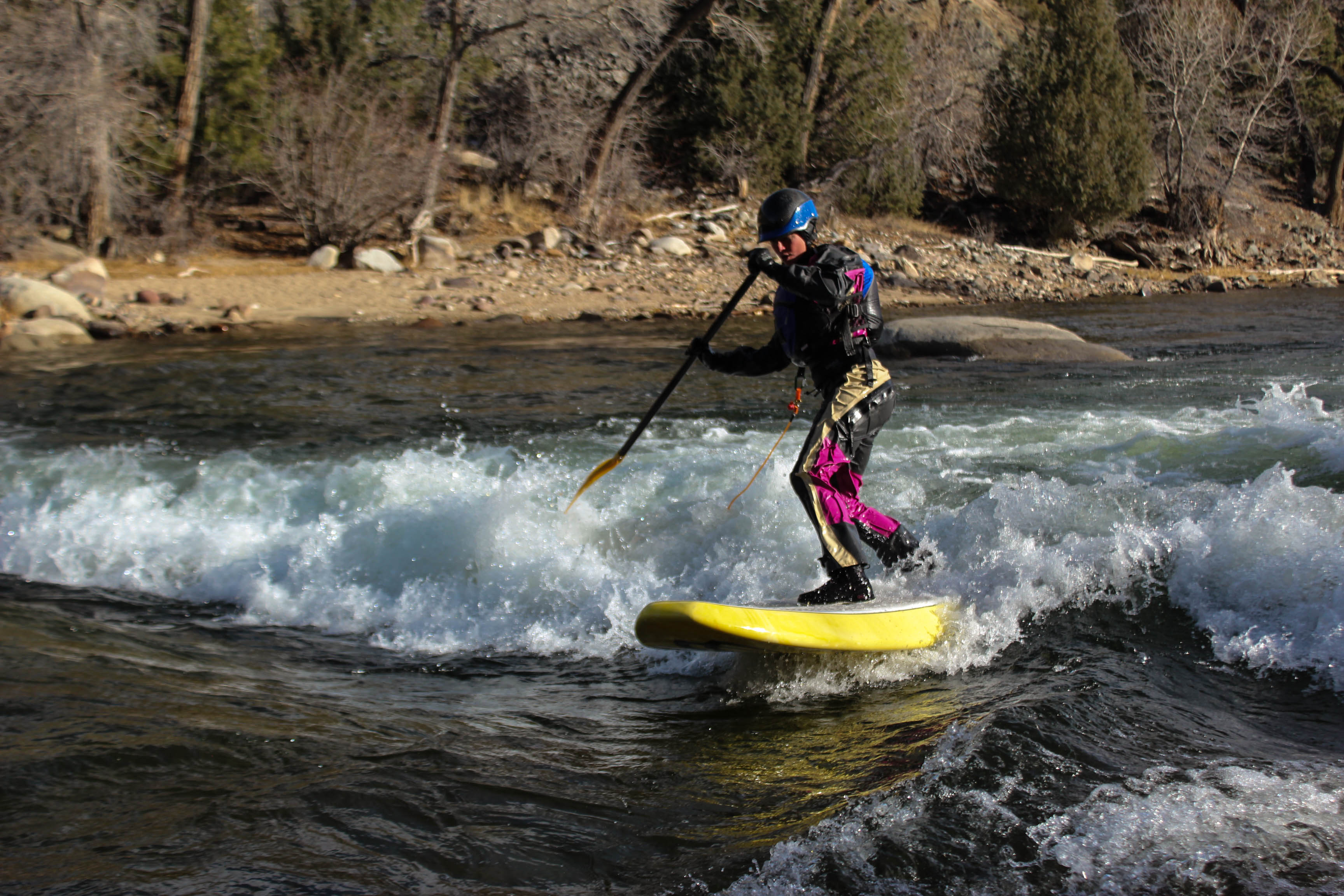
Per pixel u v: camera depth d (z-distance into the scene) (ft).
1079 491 14.21
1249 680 10.23
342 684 11.46
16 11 49.26
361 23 63.72
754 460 18.16
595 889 7.19
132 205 54.34
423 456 19.40
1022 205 77.87
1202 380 27.68
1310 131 97.09
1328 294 62.75
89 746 9.12
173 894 6.94
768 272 11.71
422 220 59.11
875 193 76.33
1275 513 12.34
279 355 34.63
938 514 15.11
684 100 74.23
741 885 7.14
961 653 11.41
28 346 36.27
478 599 13.91
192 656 12.21
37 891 6.95
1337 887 6.85
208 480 18.37
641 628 10.58
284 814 8.07
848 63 74.74
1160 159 84.69
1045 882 7.03
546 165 67.77
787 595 13.21
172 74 54.19
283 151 54.90
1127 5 88.43
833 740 9.61
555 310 48.29
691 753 9.45
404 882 7.20
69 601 14.42
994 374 30.35
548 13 63.36
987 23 97.09
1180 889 6.90
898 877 7.14
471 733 9.94
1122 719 9.41
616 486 16.79
